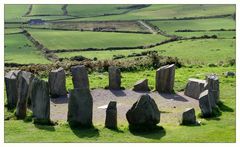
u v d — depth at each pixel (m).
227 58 85.56
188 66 62.16
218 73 55.69
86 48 121.88
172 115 39.16
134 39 135.88
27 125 34.91
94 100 44.62
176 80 51.72
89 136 32.38
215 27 157.62
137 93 47.22
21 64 90.00
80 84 46.28
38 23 191.62
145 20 187.12
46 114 35.50
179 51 102.44
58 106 42.50
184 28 160.00
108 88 48.75
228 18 185.75
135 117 34.25
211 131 33.50
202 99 38.16
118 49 120.06
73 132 33.38
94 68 58.09
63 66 57.97
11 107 40.94
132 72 57.75
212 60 82.06
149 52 102.75
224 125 35.19
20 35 152.88
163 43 124.44
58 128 34.19
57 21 197.88
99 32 155.50
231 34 137.62
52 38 142.75
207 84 42.50
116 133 33.31
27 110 39.06
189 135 32.62
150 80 52.28
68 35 149.12
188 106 42.38
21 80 37.66
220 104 42.12
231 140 31.33
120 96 46.06
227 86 48.66
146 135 32.97
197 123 35.78
